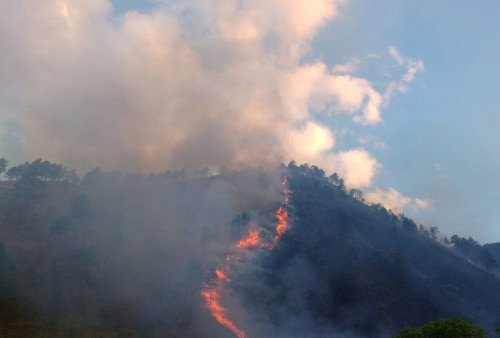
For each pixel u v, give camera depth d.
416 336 63.31
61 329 108.50
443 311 166.88
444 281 196.00
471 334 59.72
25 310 112.31
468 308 171.75
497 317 165.75
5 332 97.12
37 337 99.69
